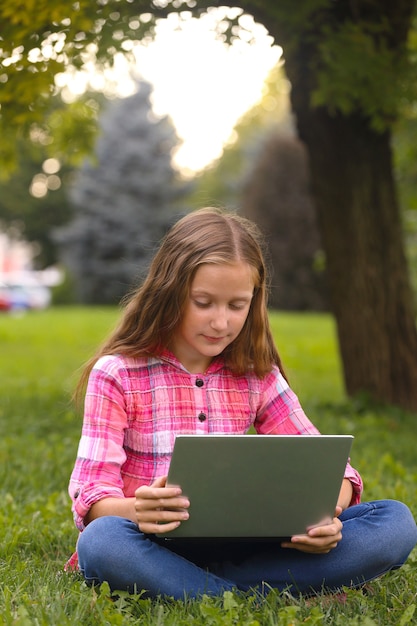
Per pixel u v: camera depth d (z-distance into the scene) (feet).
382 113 21.97
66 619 8.29
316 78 21.17
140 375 9.86
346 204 26.21
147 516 8.59
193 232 9.54
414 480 17.21
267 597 9.09
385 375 26.68
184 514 8.58
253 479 8.56
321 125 25.90
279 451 8.50
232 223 9.70
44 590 9.12
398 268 26.61
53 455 18.83
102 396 9.66
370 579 9.55
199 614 8.54
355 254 26.40
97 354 10.26
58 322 66.08
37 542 11.82
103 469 9.43
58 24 18.44
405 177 35.73
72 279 108.47
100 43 19.02
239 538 9.05
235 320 9.46
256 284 9.71
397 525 9.46
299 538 8.90
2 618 8.34
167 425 9.78
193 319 9.43
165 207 106.32
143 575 8.91
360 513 9.76
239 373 10.19
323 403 27.71
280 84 47.03
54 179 125.18
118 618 8.26
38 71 19.20
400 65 20.89
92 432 9.57
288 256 89.10
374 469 18.39
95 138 29.48
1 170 26.99
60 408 26.63
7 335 56.59
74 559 10.30
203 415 9.92
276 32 20.34
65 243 106.01
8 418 24.82
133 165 106.93
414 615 9.07
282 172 90.07
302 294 89.56
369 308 26.55
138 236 105.09
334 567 9.32
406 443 22.44
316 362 44.65
